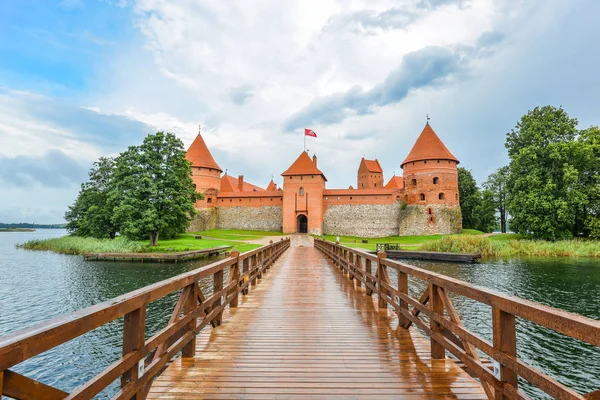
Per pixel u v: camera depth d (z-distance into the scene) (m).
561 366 8.83
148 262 26.41
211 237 42.91
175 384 3.54
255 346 4.71
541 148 33.22
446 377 3.71
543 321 2.05
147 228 31.80
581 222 32.72
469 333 3.07
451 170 46.41
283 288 9.27
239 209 54.31
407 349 4.57
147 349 2.79
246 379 3.67
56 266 24.59
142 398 2.82
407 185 48.25
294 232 50.38
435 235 44.19
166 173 34.62
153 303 14.56
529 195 31.75
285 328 5.57
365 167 76.56
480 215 52.41
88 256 27.58
